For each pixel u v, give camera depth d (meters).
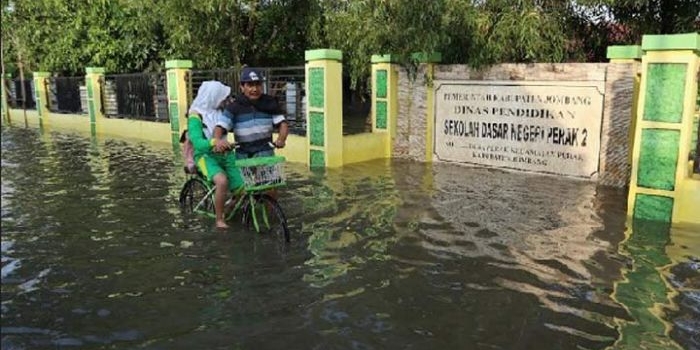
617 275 4.92
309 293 4.63
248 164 5.75
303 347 3.79
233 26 15.63
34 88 20.33
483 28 9.29
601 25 10.78
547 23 9.22
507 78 9.15
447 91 9.98
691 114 6.13
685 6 9.73
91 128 17.02
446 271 5.05
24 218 6.88
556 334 3.93
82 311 4.38
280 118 6.47
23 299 4.59
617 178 8.12
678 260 5.25
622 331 3.96
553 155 8.79
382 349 3.76
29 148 13.27
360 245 5.74
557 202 7.30
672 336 3.88
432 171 9.46
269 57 17.14
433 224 6.41
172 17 14.68
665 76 6.16
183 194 7.32
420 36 9.39
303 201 7.50
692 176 6.45
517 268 5.10
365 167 9.97
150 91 14.92
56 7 18.31
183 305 4.45
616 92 8.00
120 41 17.97
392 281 4.86
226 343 3.86
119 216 6.91
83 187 8.63
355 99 18.95
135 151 12.60
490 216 6.70
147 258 5.46
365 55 10.77
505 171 9.34
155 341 3.91
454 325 4.09
